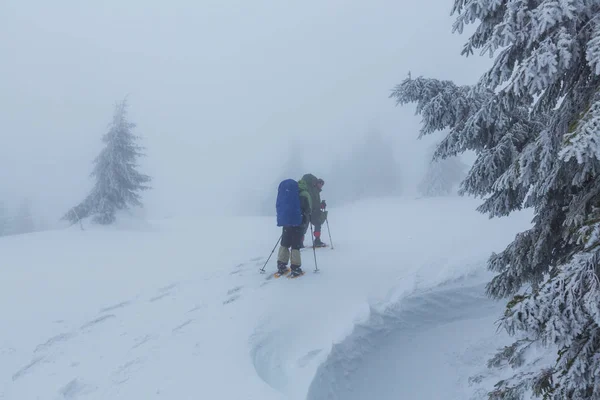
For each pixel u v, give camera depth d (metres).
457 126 5.66
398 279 7.43
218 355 4.75
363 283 7.21
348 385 4.97
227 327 5.46
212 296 6.67
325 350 5.11
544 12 3.69
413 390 5.39
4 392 4.18
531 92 3.78
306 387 4.37
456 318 6.78
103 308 6.28
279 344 5.21
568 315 3.37
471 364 5.89
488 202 5.67
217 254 10.14
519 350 5.45
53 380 4.37
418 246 10.02
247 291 6.85
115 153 17.89
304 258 9.03
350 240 11.66
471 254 8.48
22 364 4.68
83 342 5.21
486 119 5.02
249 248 10.98
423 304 6.73
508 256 5.27
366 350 5.57
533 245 4.76
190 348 4.94
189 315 5.94
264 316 5.77
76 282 7.70
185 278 7.77
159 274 8.17
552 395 3.63
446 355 6.05
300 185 8.00
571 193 4.52
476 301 7.09
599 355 3.46
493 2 4.25
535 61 3.74
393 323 6.21
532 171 4.38
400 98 5.95
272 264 8.68
